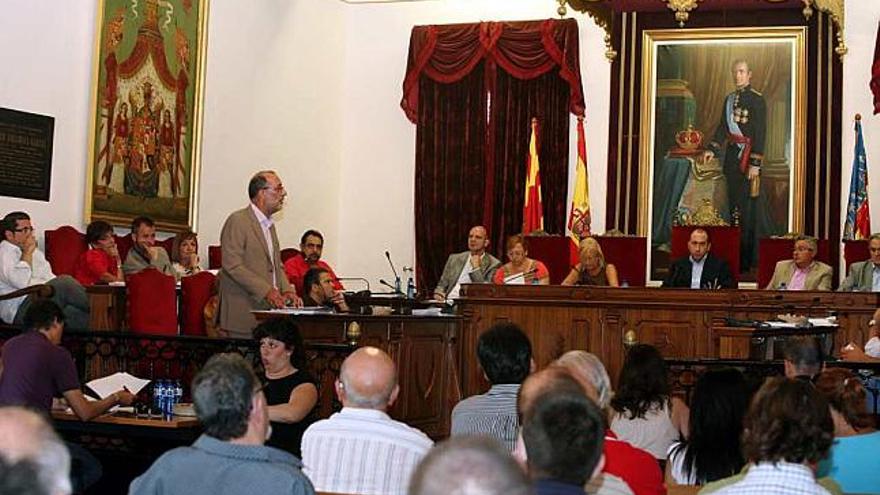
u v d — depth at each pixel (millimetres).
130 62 11609
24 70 10469
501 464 1756
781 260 11875
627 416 5215
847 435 4516
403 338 8820
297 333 6273
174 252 11438
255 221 8141
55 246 10398
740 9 13742
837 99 13523
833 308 9180
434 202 14547
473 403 4832
